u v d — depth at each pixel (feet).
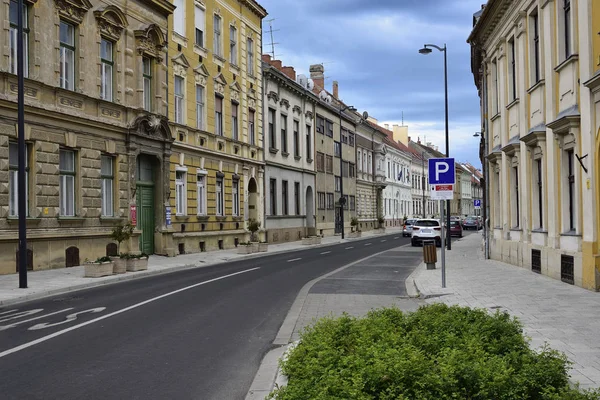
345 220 213.25
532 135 60.23
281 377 21.56
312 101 177.17
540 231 60.70
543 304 39.29
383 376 15.35
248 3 129.49
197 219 105.81
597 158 45.21
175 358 25.93
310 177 175.63
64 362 25.09
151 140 89.56
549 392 15.15
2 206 61.16
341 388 15.06
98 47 77.46
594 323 31.96
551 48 55.52
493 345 19.58
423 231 128.98
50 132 67.97
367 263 81.35
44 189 66.90
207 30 112.06
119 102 81.76
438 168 50.49
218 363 25.07
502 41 76.38
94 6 76.79
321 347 19.95
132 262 67.67
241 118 126.93
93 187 75.61
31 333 31.58
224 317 36.70
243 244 104.17
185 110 102.27
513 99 74.43
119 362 25.13
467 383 15.30
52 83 68.54
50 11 68.49
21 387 21.38
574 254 49.83
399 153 300.40
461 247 121.19
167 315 37.32
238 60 126.41
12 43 64.13
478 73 120.98
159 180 93.30
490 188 87.86
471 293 46.24
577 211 49.49
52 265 67.92
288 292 49.39
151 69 91.86
